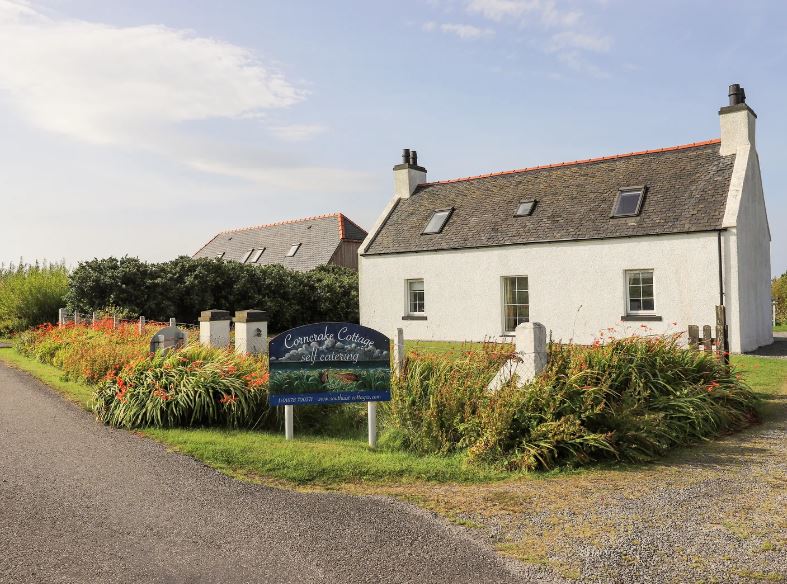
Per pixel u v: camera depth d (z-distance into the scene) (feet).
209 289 72.84
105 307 63.62
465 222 66.13
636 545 13.87
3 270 96.07
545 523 15.35
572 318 56.80
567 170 64.28
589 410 21.56
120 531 14.73
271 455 21.34
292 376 23.95
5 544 13.93
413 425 24.14
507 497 17.49
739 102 53.57
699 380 27.32
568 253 56.90
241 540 14.28
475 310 63.10
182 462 20.54
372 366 24.18
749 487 17.89
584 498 17.24
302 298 82.38
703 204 51.44
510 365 24.22
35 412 28.43
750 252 53.16
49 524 15.11
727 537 14.20
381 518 15.74
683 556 13.25
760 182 57.88
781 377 36.81
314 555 13.50
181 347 34.40
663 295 51.98
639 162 59.62
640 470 19.99
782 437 24.00
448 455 22.34
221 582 12.24
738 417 26.20
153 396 26.32
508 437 21.54
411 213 72.90
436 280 66.03
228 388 27.20
